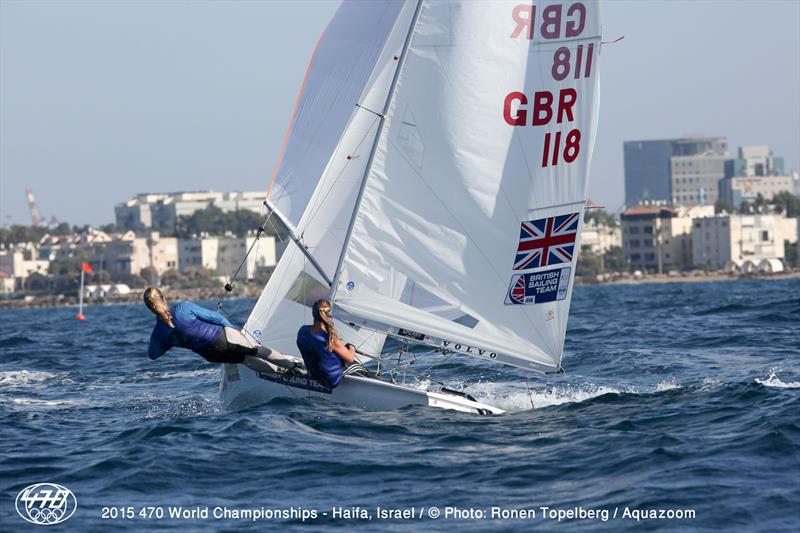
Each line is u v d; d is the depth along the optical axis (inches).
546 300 2059.5
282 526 1368.1
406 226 2036.2
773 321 4581.7
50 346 5034.5
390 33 2181.3
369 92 2190.0
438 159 2020.2
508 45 2004.2
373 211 2034.9
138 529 1371.8
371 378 2132.1
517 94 2011.6
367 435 1863.9
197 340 1971.0
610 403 2186.3
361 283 2042.3
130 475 1632.6
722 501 1385.3
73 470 1699.1
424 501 1464.1
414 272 2042.3
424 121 2016.5
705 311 5949.8
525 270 2050.9
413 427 1919.3
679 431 1813.5
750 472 1509.6
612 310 7170.3
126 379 3211.1
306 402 2113.7
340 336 2210.9
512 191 2030.0
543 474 1579.7
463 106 2009.1
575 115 2021.4
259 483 1579.7
